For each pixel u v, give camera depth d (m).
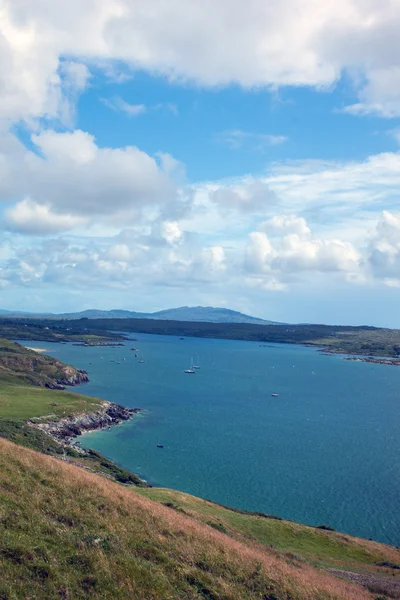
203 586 21.78
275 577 25.64
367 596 28.86
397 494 85.00
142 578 20.58
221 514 52.72
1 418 105.44
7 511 22.59
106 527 24.73
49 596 17.39
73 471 32.53
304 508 77.38
